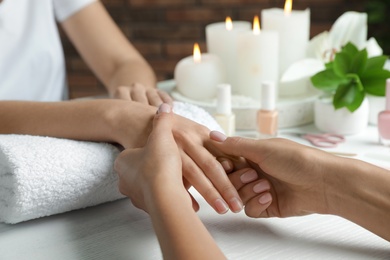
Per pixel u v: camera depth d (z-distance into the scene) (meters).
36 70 1.20
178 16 2.56
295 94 0.98
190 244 0.47
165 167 0.56
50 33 1.22
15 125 0.77
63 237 0.61
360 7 2.36
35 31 1.20
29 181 0.61
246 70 0.96
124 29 2.62
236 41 1.01
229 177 0.65
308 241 0.59
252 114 0.91
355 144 0.85
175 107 0.80
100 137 0.73
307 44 1.06
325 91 0.90
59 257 0.57
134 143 0.69
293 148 0.60
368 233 0.60
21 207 0.62
